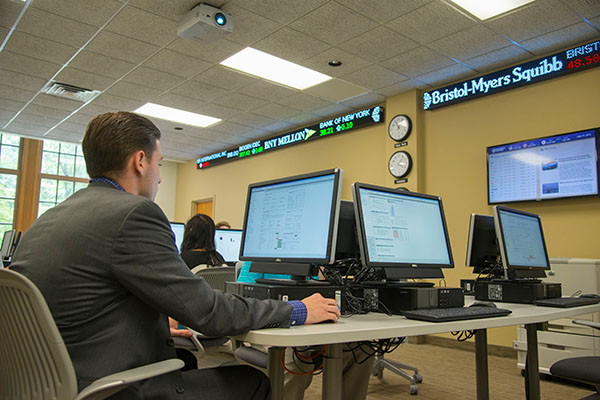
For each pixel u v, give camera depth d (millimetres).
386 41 3936
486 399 2178
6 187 8281
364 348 1906
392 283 1684
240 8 3482
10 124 6766
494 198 4254
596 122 3699
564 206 3867
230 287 1508
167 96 5457
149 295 933
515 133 4215
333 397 1227
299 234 1418
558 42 3910
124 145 1087
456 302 1654
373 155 5473
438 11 3451
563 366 1825
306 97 5371
